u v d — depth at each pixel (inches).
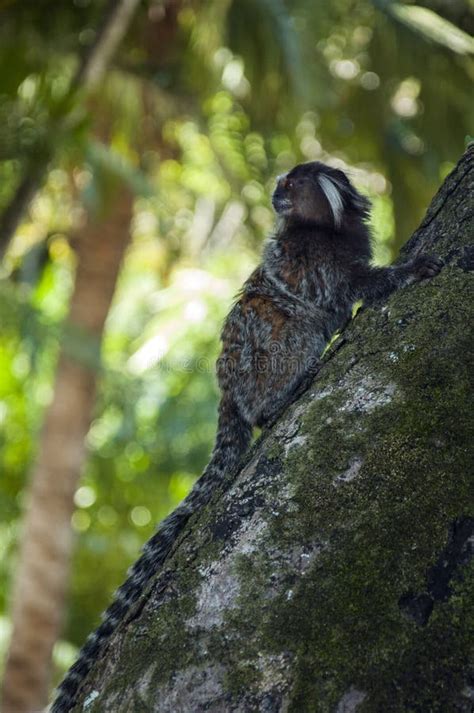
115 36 504.4
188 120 634.2
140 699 147.3
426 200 646.5
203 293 781.9
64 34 563.8
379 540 148.9
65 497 646.5
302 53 545.3
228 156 680.4
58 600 645.3
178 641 150.2
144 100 621.9
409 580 145.2
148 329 806.5
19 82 543.8
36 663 636.1
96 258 646.5
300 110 595.8
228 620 148.4
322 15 561.0
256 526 156.5
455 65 602.2
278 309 270.5
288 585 148.6
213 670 145.0
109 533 843.4
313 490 156.5
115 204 612.4
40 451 652.1
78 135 490.6
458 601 142.9
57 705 184.4
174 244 723.4
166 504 845.2
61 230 664.4
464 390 161.8
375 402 163.9
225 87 635.5
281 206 277.9
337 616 144.0
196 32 605.9
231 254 789.9
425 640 140.6
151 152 657.0
